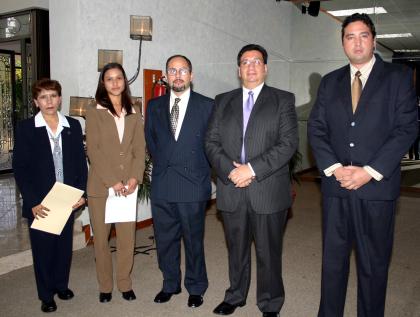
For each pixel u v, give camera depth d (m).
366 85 2.12
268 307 2.58
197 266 2.83
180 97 2.71
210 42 5.57
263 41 6.82
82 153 2.81
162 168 2.72
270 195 2.44
